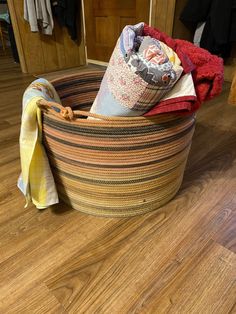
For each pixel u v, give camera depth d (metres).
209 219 0.92
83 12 2.86
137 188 0.84
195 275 0.73
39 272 0.74
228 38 2.03
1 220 0.91
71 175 0.84
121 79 0.66
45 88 0.92
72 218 0.93
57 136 0.77
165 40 0.78
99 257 0.79
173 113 0.71
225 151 1.36
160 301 0.67
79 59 3.19
